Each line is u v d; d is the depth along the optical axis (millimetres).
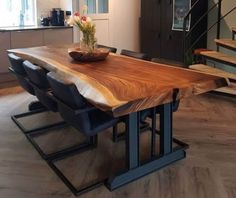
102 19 6293
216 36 5578
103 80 2385
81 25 3004
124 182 2416
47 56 3359
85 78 2434
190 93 2268
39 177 2525
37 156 2873
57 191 2336
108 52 3246
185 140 3189
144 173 2529
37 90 2965
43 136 3285
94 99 2117
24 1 5703
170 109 2629
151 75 2531
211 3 5703
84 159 2814
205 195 2283
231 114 3934
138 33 6926
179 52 5840
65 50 3758
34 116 3836
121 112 1969
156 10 6211
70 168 2660
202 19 5668
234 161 2760
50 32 5461
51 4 5914
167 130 2660
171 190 2348
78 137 3258
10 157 2857
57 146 3062
